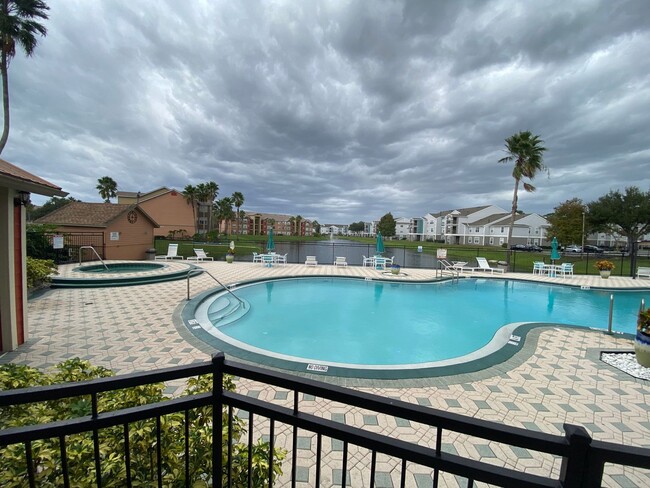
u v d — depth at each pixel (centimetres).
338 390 117
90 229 1747
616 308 1092
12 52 1456
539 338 632
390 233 7394
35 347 525
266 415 130
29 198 559
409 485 258
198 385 216
